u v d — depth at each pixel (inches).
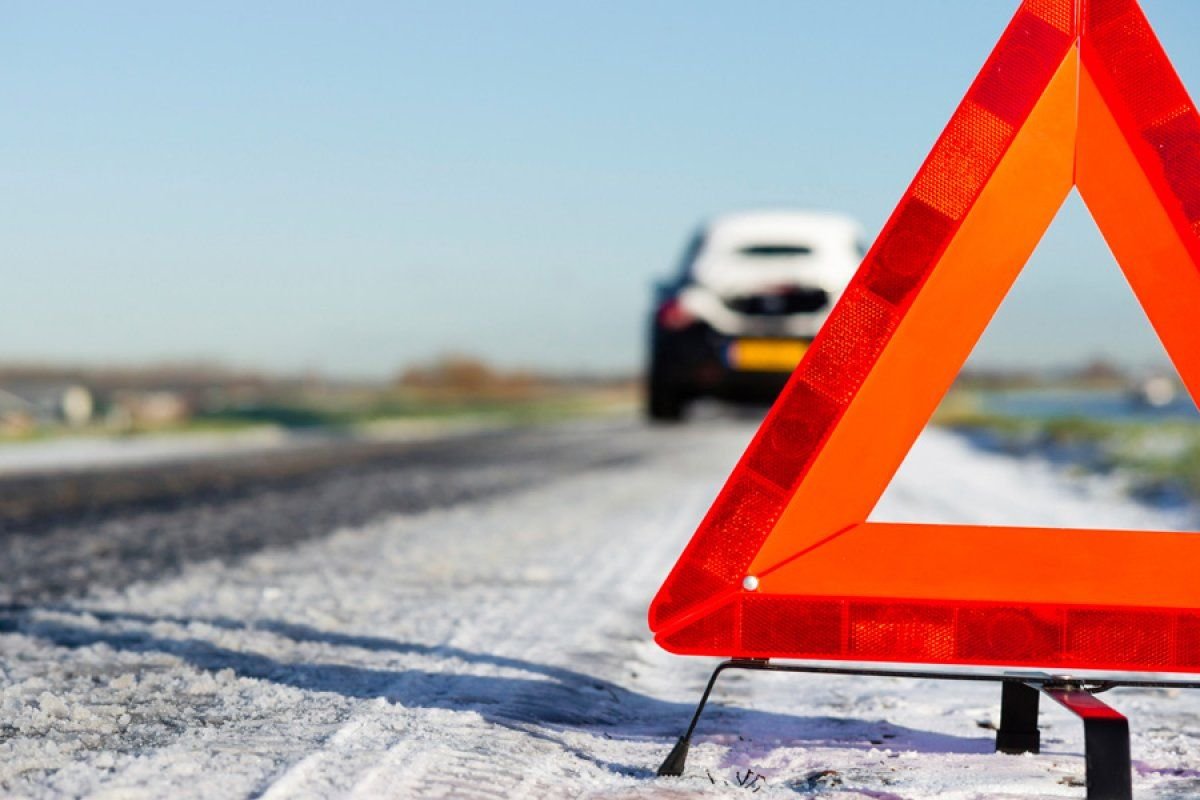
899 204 107.4
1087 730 101.5
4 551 264.4
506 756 113.1
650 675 158.9
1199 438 527.2
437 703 132.2
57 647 163.6
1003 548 110.0
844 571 110.3
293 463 549.3
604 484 434.6
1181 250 108.0
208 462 557.0
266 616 187.0
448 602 201.6
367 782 101.8
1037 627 109.6
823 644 110.4
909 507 367.2
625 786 107.4
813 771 113.0
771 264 609.6
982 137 106.8
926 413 108.6
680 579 111.3
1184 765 116.6
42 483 438.6
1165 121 107.2
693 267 618.8
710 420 882.1
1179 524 328.5
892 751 120.9
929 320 107.6
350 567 240.8
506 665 154.2
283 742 114.4
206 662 153.7
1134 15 107.0
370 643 166.9
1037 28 107.3
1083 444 591.8
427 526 312.2
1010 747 119.9
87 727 120.8
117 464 544.4
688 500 377.1
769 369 607.5
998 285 107.3
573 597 209.2
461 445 716.7
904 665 166.2
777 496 109.7
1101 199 107.9
